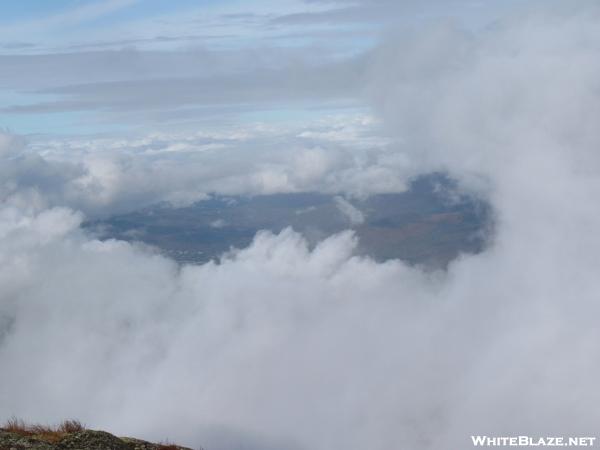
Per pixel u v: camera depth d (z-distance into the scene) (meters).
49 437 22.39
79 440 21.95
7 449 20.05
